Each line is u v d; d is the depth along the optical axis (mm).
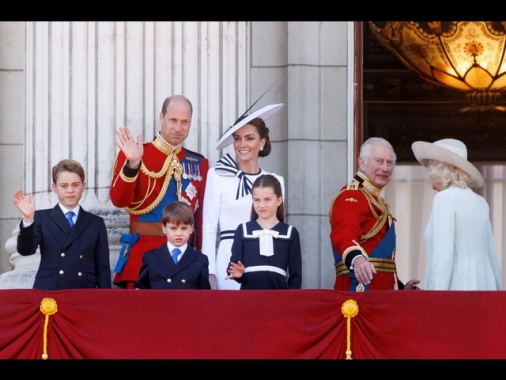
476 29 62094
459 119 64375
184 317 36656
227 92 45281
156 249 39156
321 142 48812
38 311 36438
